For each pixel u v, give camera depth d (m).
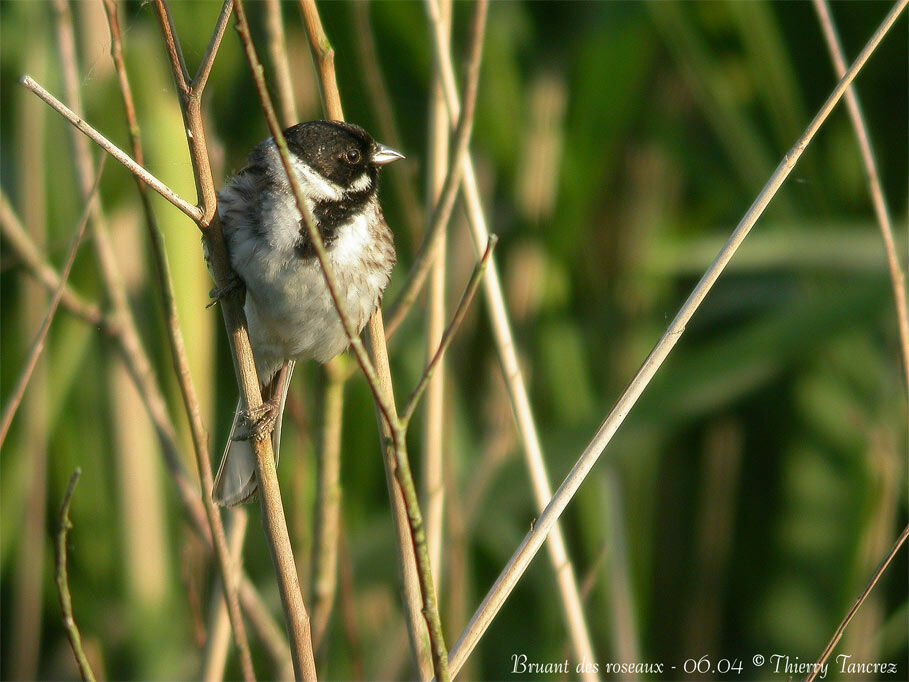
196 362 8.02
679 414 8.92
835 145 11.28
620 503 8.33
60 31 7.36
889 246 6.41
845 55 11.30
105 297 8.38
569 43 10.90
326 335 7.21
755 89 10.33
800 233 9.86
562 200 10.51
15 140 9.76
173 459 7.29
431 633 4.25
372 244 7.43
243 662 5.98
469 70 6.16
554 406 10.16
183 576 8.80
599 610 9.37
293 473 9.14
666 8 9.89
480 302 10.41
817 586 10.09
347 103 9.72
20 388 5.99
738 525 11.05
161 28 5.16
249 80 9.40
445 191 6.36
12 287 9.96
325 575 7.22
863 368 10.26
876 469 9.55
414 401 4.22
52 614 9.77
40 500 8.99
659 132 11.33
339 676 8.72
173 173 7.88
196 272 7.98
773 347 8.72
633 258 11.27
